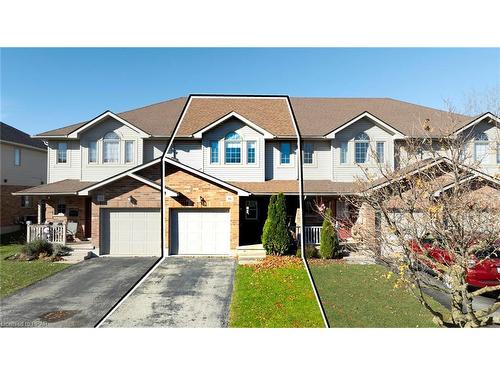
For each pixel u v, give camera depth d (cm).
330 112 1858
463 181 605
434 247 603
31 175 2153
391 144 1562
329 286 960
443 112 1806
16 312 803
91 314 790
